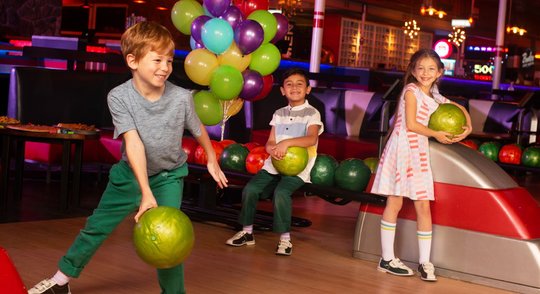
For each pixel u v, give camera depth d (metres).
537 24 27.53
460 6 24.39
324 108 8.16
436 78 4.00
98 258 3.82
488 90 17.05
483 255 3.86
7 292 1.67
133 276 3.54
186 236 2.15
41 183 6.22
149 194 2.52
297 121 4.45
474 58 26.23
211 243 4.41
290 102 4.54
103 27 18.97
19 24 14.73
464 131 3.96
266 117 7.49
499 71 14.32
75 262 2.86
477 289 3.78
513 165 6.58
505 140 8.56
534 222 3.90
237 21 4.93
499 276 3.82
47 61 9.29
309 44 19.92
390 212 3.98
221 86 4.73
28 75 6.55
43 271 3.51
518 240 3.79
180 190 2.84
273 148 4.30
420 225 3.91
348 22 23.16
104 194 2.85
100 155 6.38
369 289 3.64
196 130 2.80
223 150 4.88
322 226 5.25
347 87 13.14
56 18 14.74
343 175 4.34
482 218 3.88
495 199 3.86
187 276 3.62
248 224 4.44
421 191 3.85
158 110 2.67
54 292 2.87
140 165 2.60
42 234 4.30
